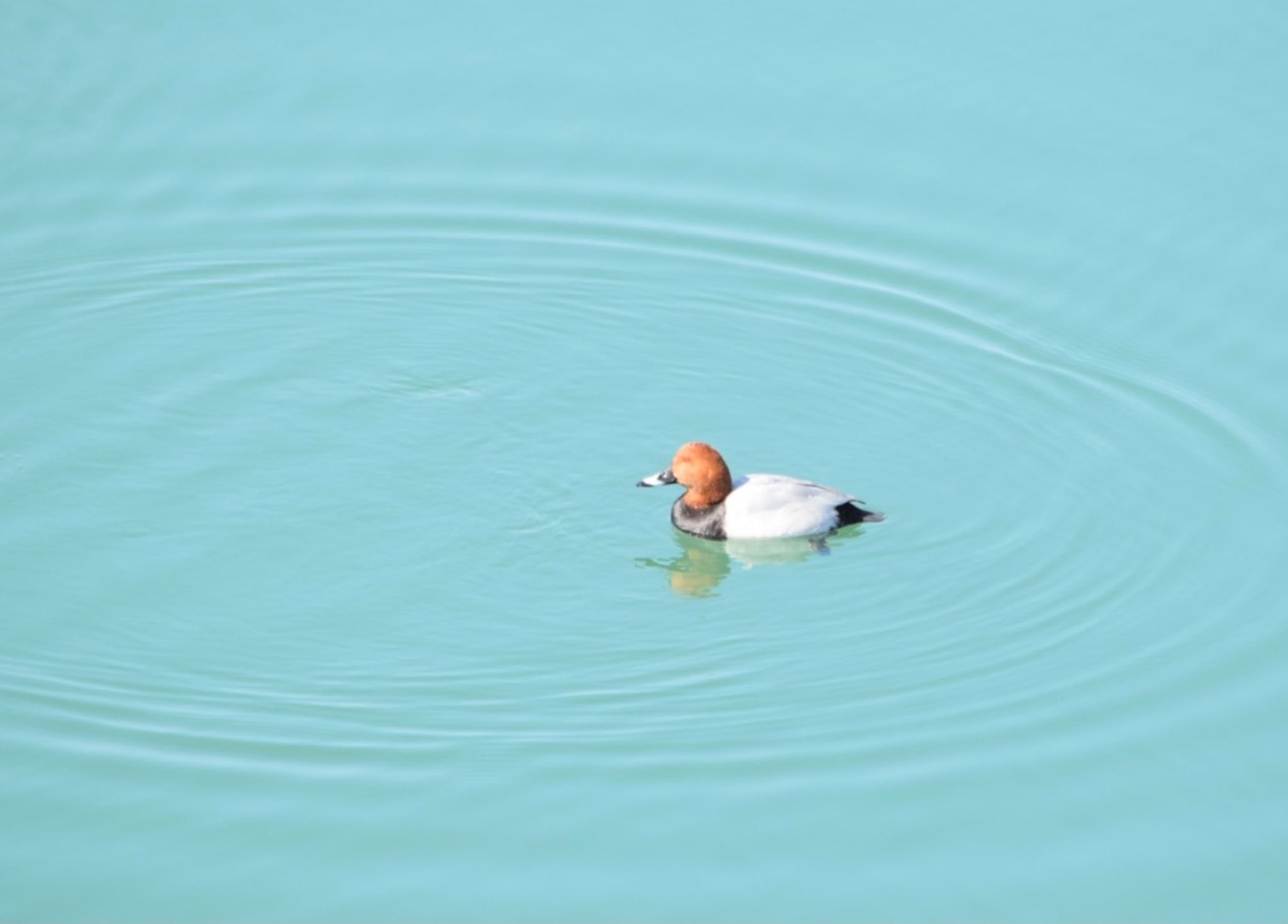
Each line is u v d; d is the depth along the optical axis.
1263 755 15.09
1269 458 19.25
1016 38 26.39
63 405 19.98
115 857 13.92
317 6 27.09
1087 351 20.92
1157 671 16.11
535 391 20.41
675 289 22.17
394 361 20.95
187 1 27.20
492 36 26.50
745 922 13.34
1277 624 16.72
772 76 25.53
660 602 17.19
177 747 15.08
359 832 14.20
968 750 15.12
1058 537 18.05
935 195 23.38
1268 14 26.81
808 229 23.00
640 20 26.83
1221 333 21.12
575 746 15.15
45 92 25.25
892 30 26.59
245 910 13.43
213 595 17.19
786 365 20.88
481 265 22.69
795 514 17.78
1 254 22.55
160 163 24.19
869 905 13.52
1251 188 23.27
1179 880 13.82
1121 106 24.78
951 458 19.28
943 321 21.44
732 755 15.06
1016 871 13.87
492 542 17.97
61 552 17.75
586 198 23.67
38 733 15.22
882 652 16.48
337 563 17.64
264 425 19.75
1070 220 22.88
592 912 13.43
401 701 15.77
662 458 19.20
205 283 22.23
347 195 23.72
